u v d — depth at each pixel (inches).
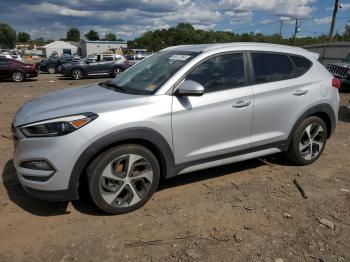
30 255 124.0
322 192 174.6
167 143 153.4
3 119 331.3
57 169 134.5
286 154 204.7
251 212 153.9
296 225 144.5
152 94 153.8
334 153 234.5
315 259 124.0
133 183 150.1
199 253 125.8
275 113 183.9
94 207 153.4
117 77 192.4
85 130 135.3
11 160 210.1
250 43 185.8
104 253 125.3
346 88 547.8
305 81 194.4
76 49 3917.3
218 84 167.2
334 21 1318.9
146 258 123.0
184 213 152.2
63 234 136.0
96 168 140.2
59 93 176.7
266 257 124.4
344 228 143.1
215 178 187.8
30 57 3088.1
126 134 141.7
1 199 161.5
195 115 158.2
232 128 171.0
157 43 3614.7
